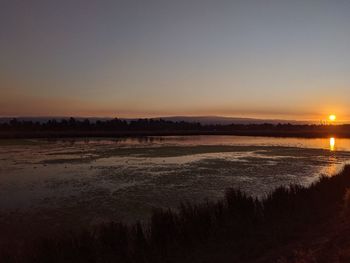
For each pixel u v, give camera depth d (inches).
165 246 431.2
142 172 1176.8
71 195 816.9
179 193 841.5
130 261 393.1
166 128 7273.6
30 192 851.4
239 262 385.1
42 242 409.7
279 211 573.6
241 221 519.8
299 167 1352.1
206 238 465.7
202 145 2662.4
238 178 1067.9
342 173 848.3
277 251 392.5
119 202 749.3
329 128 7598.4
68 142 3002.0
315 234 433.7
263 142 3225.9
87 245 400.5
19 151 2016.5
